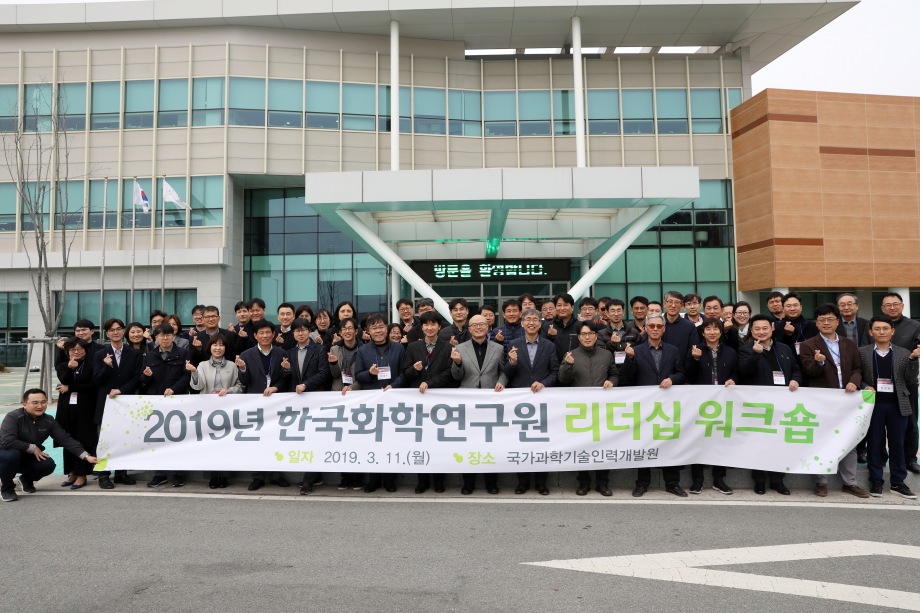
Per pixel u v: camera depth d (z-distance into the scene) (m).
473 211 15.08
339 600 3.30
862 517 4.93
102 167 22.41
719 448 5.80
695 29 22.19
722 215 23.16
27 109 22.44
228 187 22.22
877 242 21.89
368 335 7.02
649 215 13.09
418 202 12.37
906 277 21.91
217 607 3.21
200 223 22.17
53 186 22.31
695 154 23.20
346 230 14.95
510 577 3.63
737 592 3.40
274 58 22.44
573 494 5.82
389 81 23.08
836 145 21.91
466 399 5.86
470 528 4.65
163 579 3.61
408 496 5.77
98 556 4.02
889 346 5.65
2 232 22.41
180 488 6.12
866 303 22.91
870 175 22.02
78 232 22.36
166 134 22.31
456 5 20.50
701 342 6.48
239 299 23.34
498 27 22.00
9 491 5.61
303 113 22.48
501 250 19.56
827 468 5.58
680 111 23.30
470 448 5.80
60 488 6.13
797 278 21.38
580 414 5.82
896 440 5.59
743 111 22.73
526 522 4.82
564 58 23.39
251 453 5.96
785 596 3.35
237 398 6.07
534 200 12.31
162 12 21.70
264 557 3.99
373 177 12.34
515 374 6.08
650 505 5.36
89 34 22.48
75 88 22.52
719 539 4.35
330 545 4.23
